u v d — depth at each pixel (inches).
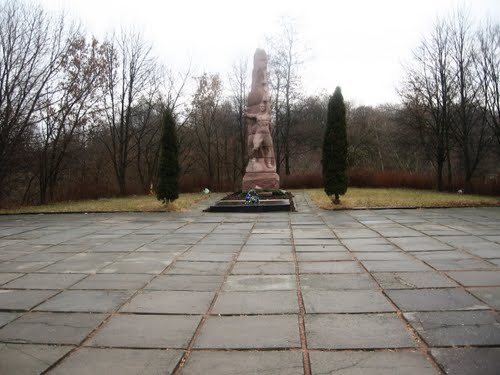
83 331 134.6
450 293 168.1
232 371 105.5
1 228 412.2
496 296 162.9
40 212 557.6
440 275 197.3
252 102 801.6
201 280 197.8
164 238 331.6
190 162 1167.0
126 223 435.5
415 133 1060.5
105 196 894.4
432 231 340.2
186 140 1138.0
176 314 149.5
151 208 562.6
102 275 210.8
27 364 111.7
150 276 207.3
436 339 122.3
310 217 460.1
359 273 205.0
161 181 564.1
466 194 785.6
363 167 1257.4
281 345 120.6
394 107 1438.2
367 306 153.7
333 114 557.0
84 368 108.9
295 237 324.8
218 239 322.7
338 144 552.4
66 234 362.3
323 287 181.2
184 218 474.6
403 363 107.7
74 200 815.7
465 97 836.6
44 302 166.6
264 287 183.3
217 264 232.8
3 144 663.8
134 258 253.4
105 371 107.0
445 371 103.0
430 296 164.4
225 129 1178.0
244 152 1146.0
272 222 423.5
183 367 108.3
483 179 792.3
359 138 1349.7
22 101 689.6
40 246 302.8
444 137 940.0
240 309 153.6
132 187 968.9
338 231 351.3
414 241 294.5
